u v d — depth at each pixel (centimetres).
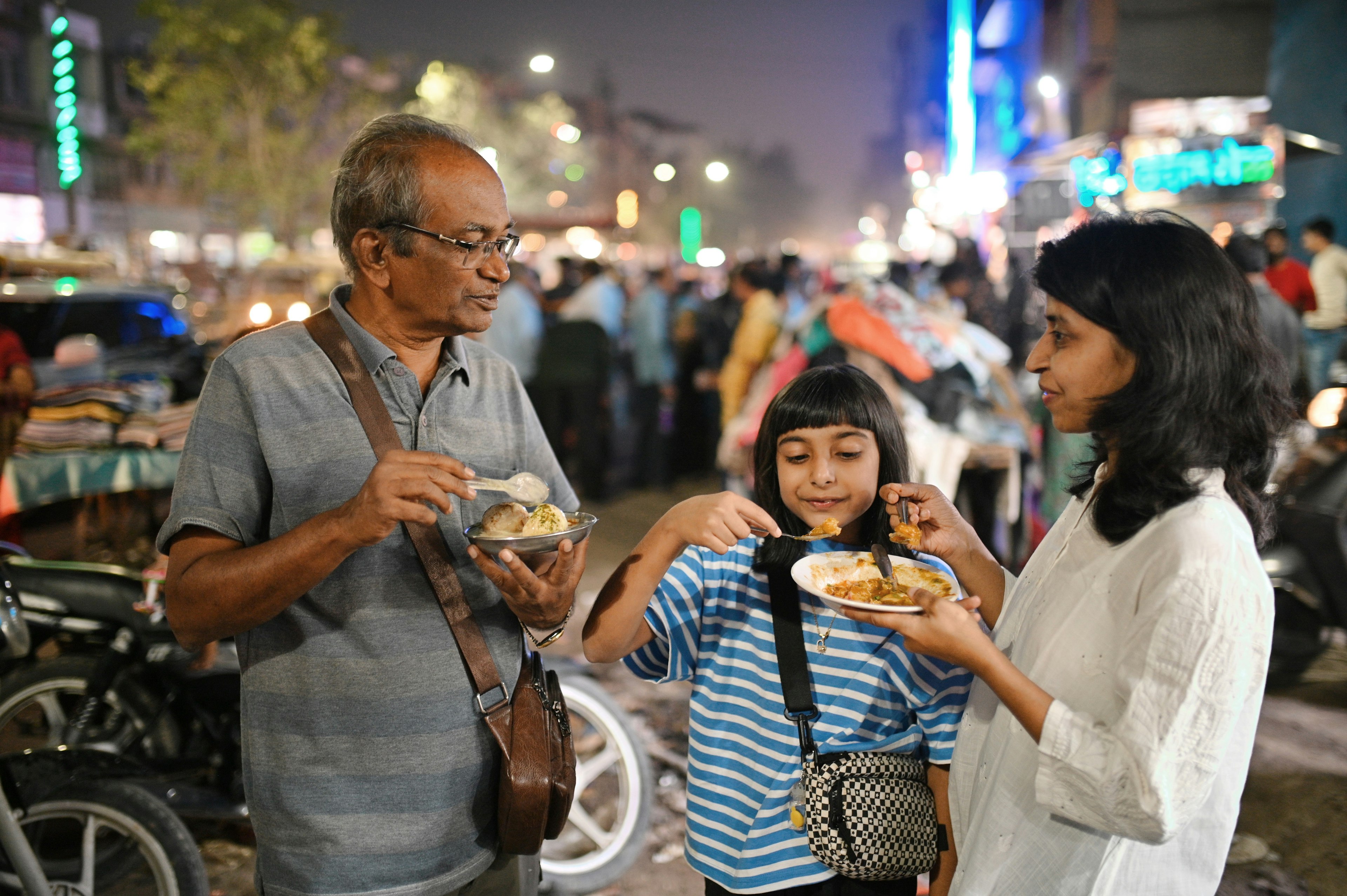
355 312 167
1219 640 119
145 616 314
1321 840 321
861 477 182
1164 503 128
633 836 312
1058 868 135
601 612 173
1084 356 133
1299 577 426
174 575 151
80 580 323
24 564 331
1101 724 126
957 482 520
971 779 156
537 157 4072
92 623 324
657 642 182
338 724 154
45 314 620
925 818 167
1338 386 540
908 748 176
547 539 144
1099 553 136
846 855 163
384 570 155
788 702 173
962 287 683
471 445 168
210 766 314
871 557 173
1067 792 125
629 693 448
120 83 4062
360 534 134
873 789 165
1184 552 123
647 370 905
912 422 512
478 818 165
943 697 174
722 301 1070
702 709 182
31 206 3189
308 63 2650
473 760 162
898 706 174
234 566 142
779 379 597
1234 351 127
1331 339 820
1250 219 923
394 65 3127
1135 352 129
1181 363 125
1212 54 1075
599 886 306
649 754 391
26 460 444
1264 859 312
